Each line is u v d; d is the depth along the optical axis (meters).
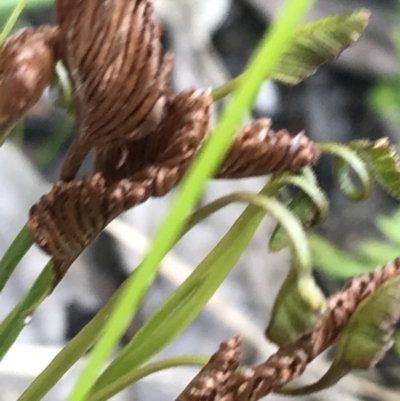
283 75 0.11
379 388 0.33
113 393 0.12
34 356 0.26
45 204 0.09
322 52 0.11
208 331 0.32
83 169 0.30
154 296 0.31
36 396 0.12
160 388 0.29
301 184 0.11
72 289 0.31
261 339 0.32
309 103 0.43
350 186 0.12
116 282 0.32
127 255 0.32
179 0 0.40
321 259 0.33
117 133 0.09
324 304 0.09
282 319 0.10
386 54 0.44
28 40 0.09
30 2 0.17
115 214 0.09
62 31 0.09
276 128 0.42
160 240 0.06
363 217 0.39
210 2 0.41
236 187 0.35
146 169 0.09
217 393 0.10
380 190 0.41
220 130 0.06
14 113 0.08
